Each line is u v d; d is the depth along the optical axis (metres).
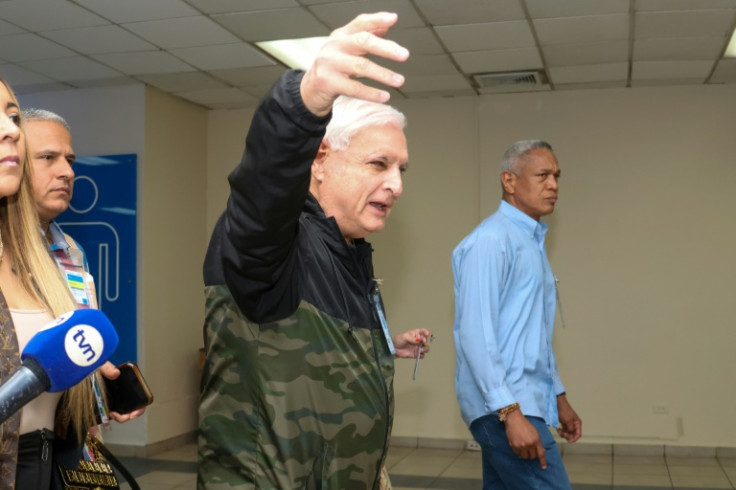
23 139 1.39
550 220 7.38
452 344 7.56
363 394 1.47
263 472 1.39
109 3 5.02
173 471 6.56
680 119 7.17
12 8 5.11
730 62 6.40
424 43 5.86
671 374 7.14
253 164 1.12
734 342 7.04
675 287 7.16
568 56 6.23
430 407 7.59
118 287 7.22
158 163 7.39
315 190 1.54
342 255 1.47
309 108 1.07
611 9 5.15
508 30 5.57
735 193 7.07
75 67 6.57
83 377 1.04
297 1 4.95
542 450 2.84
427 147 7.65
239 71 6.72
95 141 7.32
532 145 3.36
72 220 7.37
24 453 1.45
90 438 1.72
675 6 5.09
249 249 1.20
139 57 6.29
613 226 7.27
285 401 1.38
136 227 7.20
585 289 7.30
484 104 7.54
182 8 5.10
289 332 1.38
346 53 1.00
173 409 7.50
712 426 7.06
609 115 7.30
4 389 0.97
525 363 3.02
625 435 7.20
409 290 7.64
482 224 3.21
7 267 1.49
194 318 7.89
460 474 6.57
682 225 7.16
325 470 1.43
